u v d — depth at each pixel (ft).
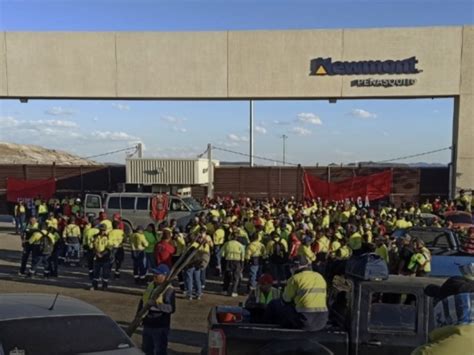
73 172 107.96
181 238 46.03
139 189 97.30
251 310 22.71
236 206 77.97
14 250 71.36
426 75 91.45
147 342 24.91
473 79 90.68
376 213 79.61
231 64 94.27
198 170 95.91
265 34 93.61
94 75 95.81
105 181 107.45
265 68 93.86
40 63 95.81
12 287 47.91
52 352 16.01
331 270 23.39
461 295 9.30
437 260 43.88
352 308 18.98
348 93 92.73
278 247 46.52
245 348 19.01
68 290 46.85
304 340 18.75
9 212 107.86
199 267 43.68
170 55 95.04
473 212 79.97
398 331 18.63
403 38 91.50
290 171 104.83
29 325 16.76
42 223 67.92
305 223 57.82
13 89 95.96
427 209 83.66
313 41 92.94
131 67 95.61
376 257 20.02
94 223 58.80
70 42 95.66
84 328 17.38
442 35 90.94
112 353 16.61
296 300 19.48
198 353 29.04
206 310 39.83
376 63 91.97
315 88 93.35
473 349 8.82
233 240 45.75
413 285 18.85
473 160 91.97
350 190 99.09
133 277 53.16
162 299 24.72
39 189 105.91
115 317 37.11
